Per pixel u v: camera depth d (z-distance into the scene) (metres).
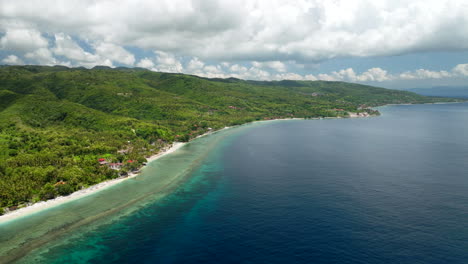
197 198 136.38
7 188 127.19
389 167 185.12
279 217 113.38
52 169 151.75
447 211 116.06
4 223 111.12
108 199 135.62
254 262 84.75
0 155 174.75
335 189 143.88
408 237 96.44
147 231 105.25
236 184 155.62
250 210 120.94
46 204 128.75
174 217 116.25
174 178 168.12
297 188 146.50
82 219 115.00
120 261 87.38
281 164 197.62
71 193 141.88
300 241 95.25
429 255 86.19
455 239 94.62
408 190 141.12
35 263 87.38
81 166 167.25
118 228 107.81
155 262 86.38
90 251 93.12
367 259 84.62
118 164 181.38
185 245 95.12
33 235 103.00
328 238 96.62
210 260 86.38
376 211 116.81
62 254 91.88
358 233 99.56
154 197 138.25
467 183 151.25
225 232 102.88
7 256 90.94
